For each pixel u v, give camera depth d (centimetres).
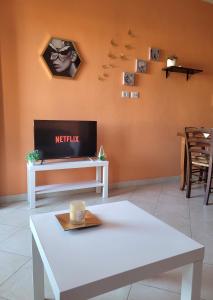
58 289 88
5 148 296
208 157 329
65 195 336
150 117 386
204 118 432
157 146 398
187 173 342
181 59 395
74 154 322
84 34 323
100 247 115
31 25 292
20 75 293
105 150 359
